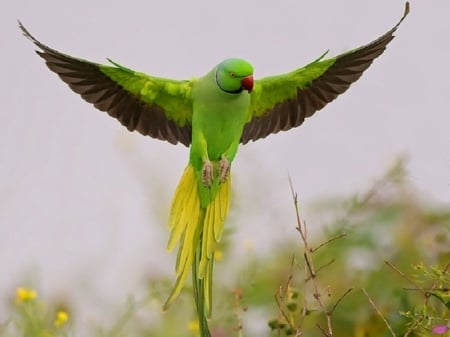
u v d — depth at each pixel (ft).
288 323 41.75
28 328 45.03
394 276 47.62
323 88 42.11
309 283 47.93
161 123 41.75
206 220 41.39
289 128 42.39
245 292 47.57
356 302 46.75
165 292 47.70
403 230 49.26
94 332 46.21
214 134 41.06
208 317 41.14
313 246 49.26
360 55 41.63
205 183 40.47
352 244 48.91
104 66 40.60
